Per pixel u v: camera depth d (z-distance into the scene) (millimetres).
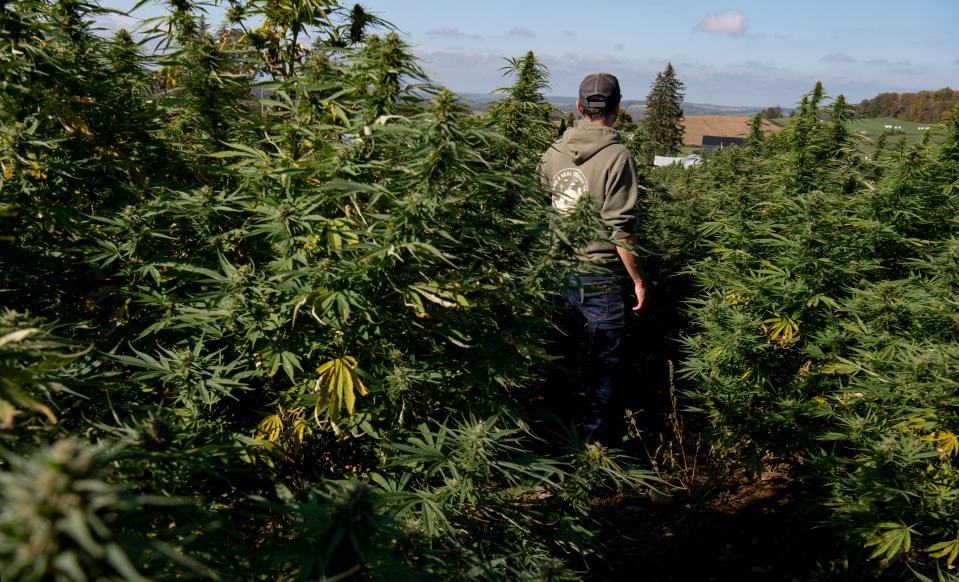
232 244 2477
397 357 2338
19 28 2152
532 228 2486
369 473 2398
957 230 4832
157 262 2332
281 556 1453
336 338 2287
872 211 4727
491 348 2510
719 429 4043
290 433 2357
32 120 2299
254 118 2723
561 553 2904
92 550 829
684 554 3262
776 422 3869
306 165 2322
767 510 3678
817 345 3996
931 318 3381
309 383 2346
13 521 824
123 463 1528
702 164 9930
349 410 2121
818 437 3406
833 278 4121
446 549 1991
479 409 2500
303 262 2209
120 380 2156
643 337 5848
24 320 1609
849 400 3467
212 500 2098
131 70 2611
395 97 2178
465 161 2139
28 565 854
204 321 2254
